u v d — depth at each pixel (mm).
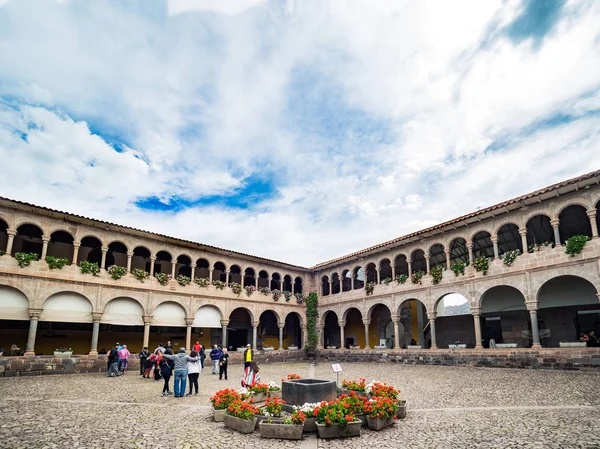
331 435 9117
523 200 22734
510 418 10375
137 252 32094
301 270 39375
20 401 13273
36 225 24391
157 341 32656
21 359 21797
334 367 12758
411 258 31078
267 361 33625
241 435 9320
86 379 20141
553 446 7910
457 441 8516
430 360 26844
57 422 10125
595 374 17750
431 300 28391
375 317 38344
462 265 26562
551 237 27031
